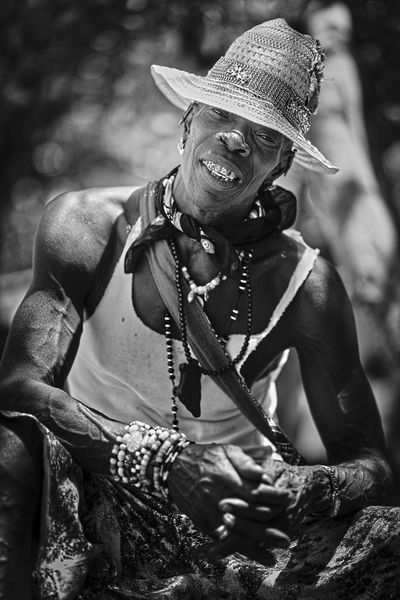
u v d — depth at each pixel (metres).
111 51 15.03
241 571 6.54
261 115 6.52
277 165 6.95
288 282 7.17
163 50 15.00
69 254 6.93
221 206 6.71
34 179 18.20
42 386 6.41
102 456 6.12
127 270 6.93
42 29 14.55
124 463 6.08
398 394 12.41
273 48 6.83
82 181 18.97
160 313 6.95
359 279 11.88
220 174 6.54
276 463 6.06
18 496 5.78
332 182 11.90
